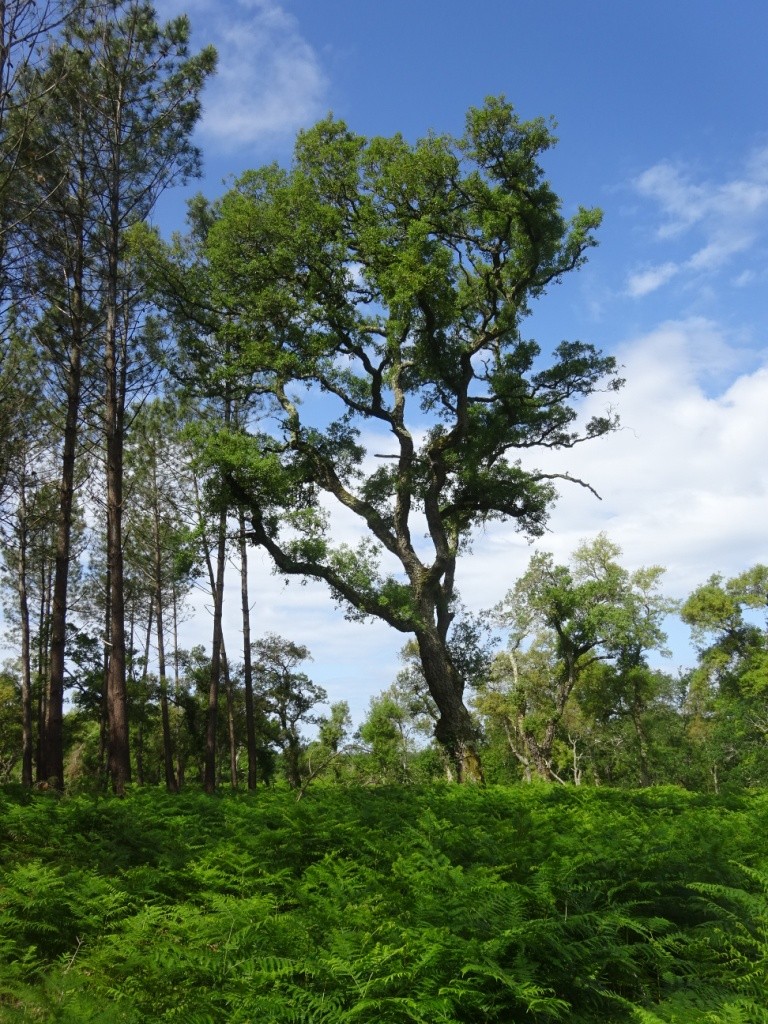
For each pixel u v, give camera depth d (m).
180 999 5.13
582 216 23.97
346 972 5.07
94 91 21.42
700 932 6.37
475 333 26.64
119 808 11.45
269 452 24.33
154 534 35.81
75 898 7.00
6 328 21.89
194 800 13.51
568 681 47.41
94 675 37.59
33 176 20.08
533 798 14.66
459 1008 5.07
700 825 10.01
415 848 8.75
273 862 8.74
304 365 23.59
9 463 25.56
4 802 12.88
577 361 25.42
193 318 25.05
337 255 24.17
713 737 59.66
